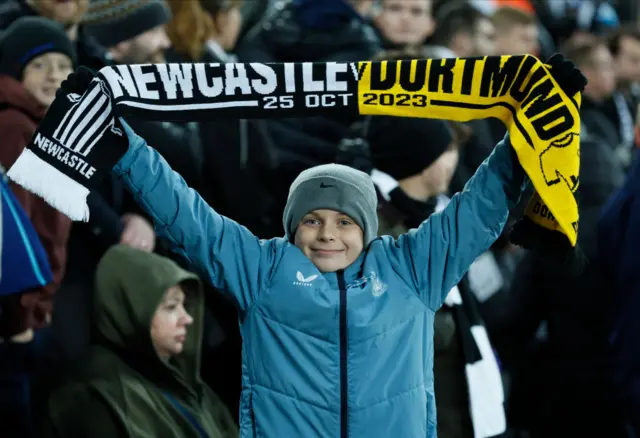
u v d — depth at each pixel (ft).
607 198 36.04
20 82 29.89
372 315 20.17
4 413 28.81
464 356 26.81
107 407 26.73
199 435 27.68
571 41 53.52
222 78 20.31
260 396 20.20
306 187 20.57
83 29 33.42
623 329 32.96
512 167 20.35
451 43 43.80
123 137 19.86
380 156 27.91
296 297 20.08
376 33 43.01
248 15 43.06
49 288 29.66
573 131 19.90
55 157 19.70
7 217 28.17
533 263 33.68
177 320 28.32
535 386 35.12
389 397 20.11
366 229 20.71
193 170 32.58
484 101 20.43
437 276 20.53
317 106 20.52
